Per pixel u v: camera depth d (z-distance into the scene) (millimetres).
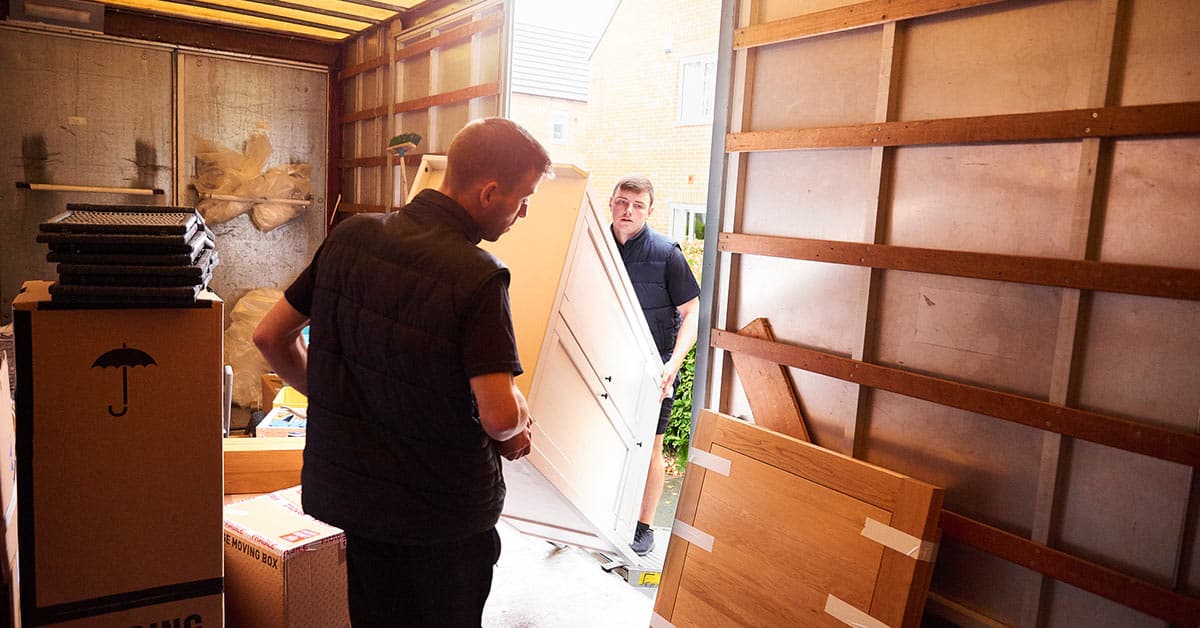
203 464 1982
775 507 2514
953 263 2160
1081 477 1948
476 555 1796
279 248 6609
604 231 2730
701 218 12008
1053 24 1957
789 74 2684
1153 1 1781
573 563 3451
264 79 6375
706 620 2619
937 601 2271
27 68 5574
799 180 2654
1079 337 1937
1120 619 1883
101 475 1890
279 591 2291
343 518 1694
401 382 1627
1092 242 1902
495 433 1619
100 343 1857
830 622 2264
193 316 1935
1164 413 1795
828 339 2562
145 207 2139
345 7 5305
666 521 4770
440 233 1668
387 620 1762
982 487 2160
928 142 2213
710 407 3029
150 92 5984
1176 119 1718
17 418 1809
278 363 1883
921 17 2254
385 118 5758
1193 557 1757
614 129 13445
